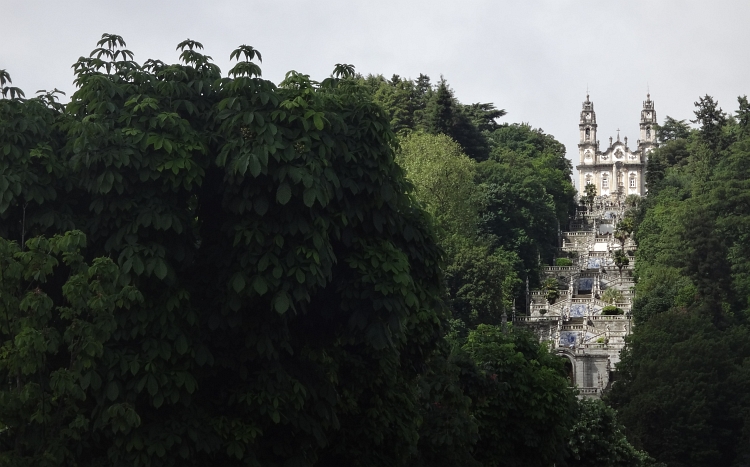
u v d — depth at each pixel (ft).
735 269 395.14
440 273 109.70
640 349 300.40
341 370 109.50
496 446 152.87
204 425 90.02
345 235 98.58
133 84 96.37
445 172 369.30
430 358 134.21
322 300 100.42
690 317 314.14
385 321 97.96
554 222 645.51
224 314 91.04
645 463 241.76
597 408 220.23
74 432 80.64
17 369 78.02
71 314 81.25
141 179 89.51
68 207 92.43
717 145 622.95
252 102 93.45
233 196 92.02
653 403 272.10
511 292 474.08
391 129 102.32
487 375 154.30
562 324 449.06
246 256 90.38
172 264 93.81
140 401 88.74
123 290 82.33
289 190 89.10
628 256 598.75
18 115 91.66
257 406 91.86
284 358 99.76
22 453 82.07
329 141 93.91
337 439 109.40
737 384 280.10
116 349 87.40
